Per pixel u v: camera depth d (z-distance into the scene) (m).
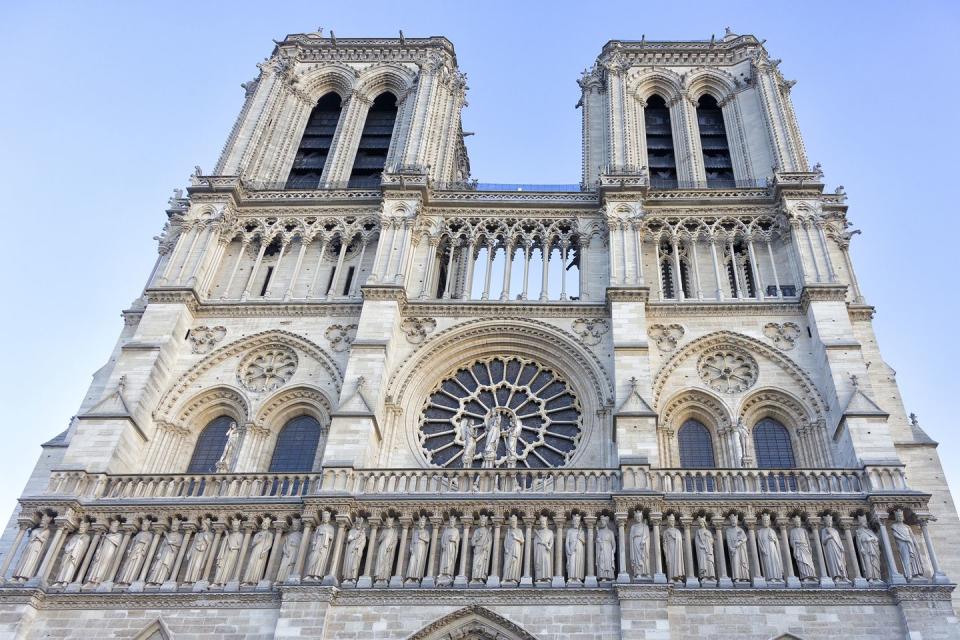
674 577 36.06
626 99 62.91
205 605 36.72
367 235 54.81
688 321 49.03
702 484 41.00
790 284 51.03
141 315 53.22
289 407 47.38
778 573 36.25
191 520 39.44
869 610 34.81
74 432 44.62
